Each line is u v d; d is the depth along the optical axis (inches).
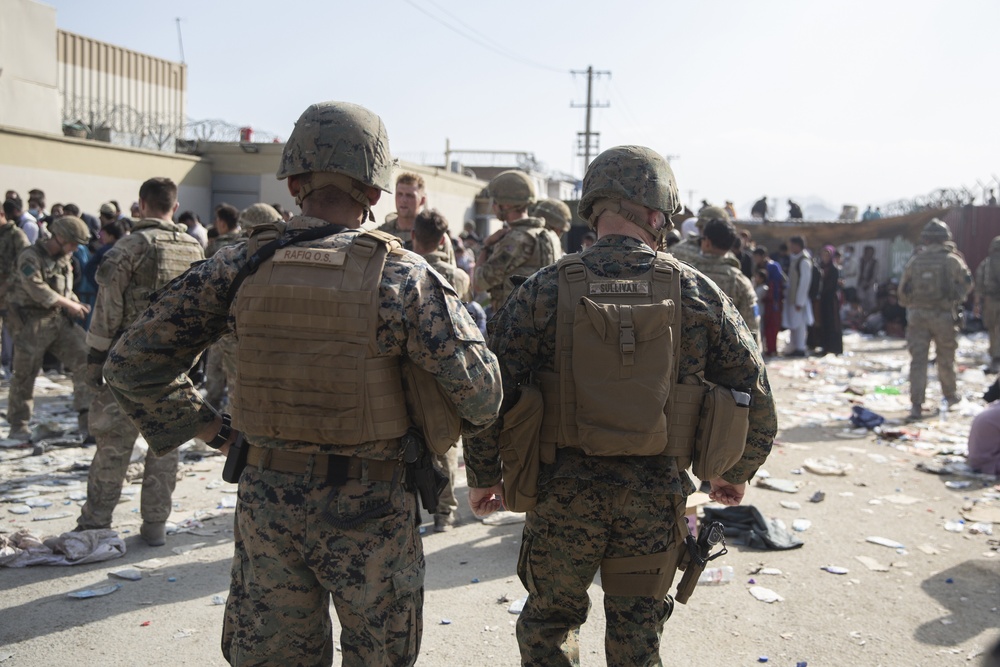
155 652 137.0
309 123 90.0
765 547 189.0
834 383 448.5
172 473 185.9
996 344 485.4
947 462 272.2
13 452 262.8
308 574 86.7
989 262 482.6
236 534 88.9
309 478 84.7
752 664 135.7
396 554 86.7
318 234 89.0
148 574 169.3
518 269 211.9
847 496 232.7
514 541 192.1
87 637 141.6
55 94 639.8
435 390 89.0
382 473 86.6
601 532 96.7
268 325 85.2
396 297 85.0
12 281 270.2
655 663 98.3
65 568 171.0
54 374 406.0
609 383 94.0
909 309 352.8
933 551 188.5
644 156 102.6
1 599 155.6
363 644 85.4
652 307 94.7
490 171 1267.2
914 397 348.8
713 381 102.5
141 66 881.5
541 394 97.5
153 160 655.1
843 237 819.4
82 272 380.5
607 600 99.9
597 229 104.4
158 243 171.6
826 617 153.6
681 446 96.7
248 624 86.4
